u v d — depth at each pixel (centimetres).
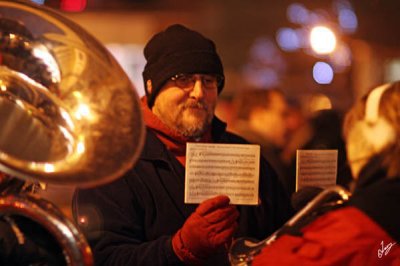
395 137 317
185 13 1686
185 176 364
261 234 399
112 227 368
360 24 1516
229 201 353
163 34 392
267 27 1980
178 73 380
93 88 319
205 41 390
